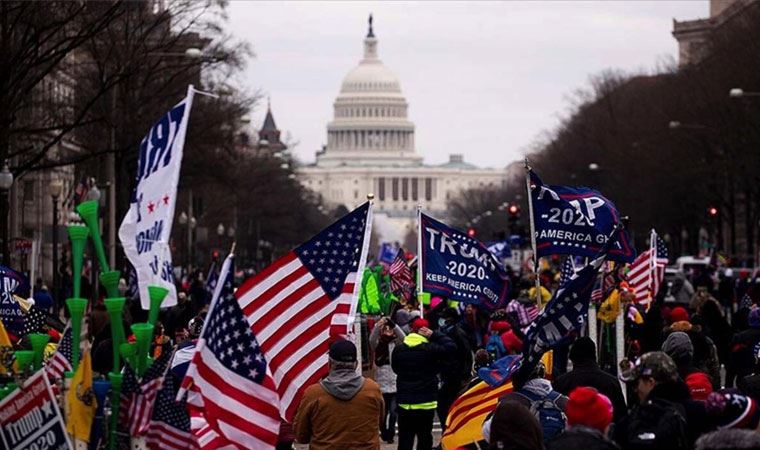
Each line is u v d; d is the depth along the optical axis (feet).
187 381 73.15
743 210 583.58
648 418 74.79
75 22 298.15
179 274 335.67
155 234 78.28
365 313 147.13
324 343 88.74
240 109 387.55
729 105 448.24
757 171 444.14
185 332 125.18
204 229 495.00
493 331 135.64
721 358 161.79
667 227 572.92
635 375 78.28
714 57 491.31
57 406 73.56
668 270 384.47
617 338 137.90
